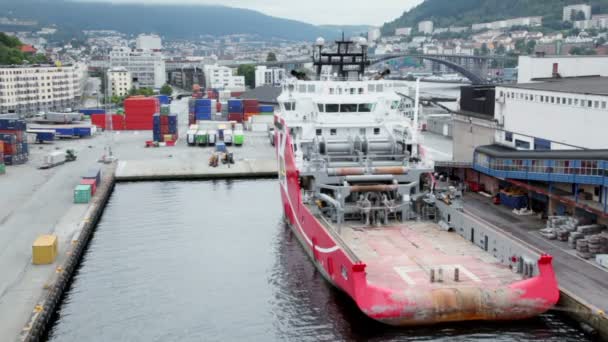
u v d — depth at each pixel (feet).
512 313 92.89
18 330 95.35
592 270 115.44
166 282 125.70
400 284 94.84
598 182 133.28
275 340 98.78
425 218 130.93
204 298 116.67
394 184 127.85
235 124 391.86
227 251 145.69
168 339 100.07
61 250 138.00
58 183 223.51
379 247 112.88
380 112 149.59
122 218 181.16
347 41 160.76
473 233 115.03
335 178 128.57
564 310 100.37
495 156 166.61
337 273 107.24
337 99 146.41
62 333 102.58
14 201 192.13
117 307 113.29
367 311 91.81
